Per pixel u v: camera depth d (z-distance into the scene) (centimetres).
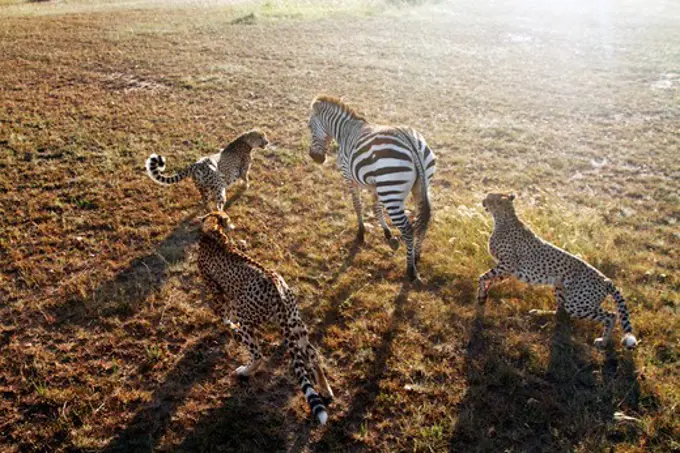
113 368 478
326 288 580
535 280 516
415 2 2191
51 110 1061
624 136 942
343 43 1576
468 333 509
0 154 868
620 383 446
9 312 543
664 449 393
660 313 515
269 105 1105
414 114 1058
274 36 1644
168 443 412
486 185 789
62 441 415
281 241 663
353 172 601
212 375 473
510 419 425
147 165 659
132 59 1384
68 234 672
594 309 482
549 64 1383
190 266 614
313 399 378
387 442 412
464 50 1529
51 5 2328
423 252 627
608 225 671
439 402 442
